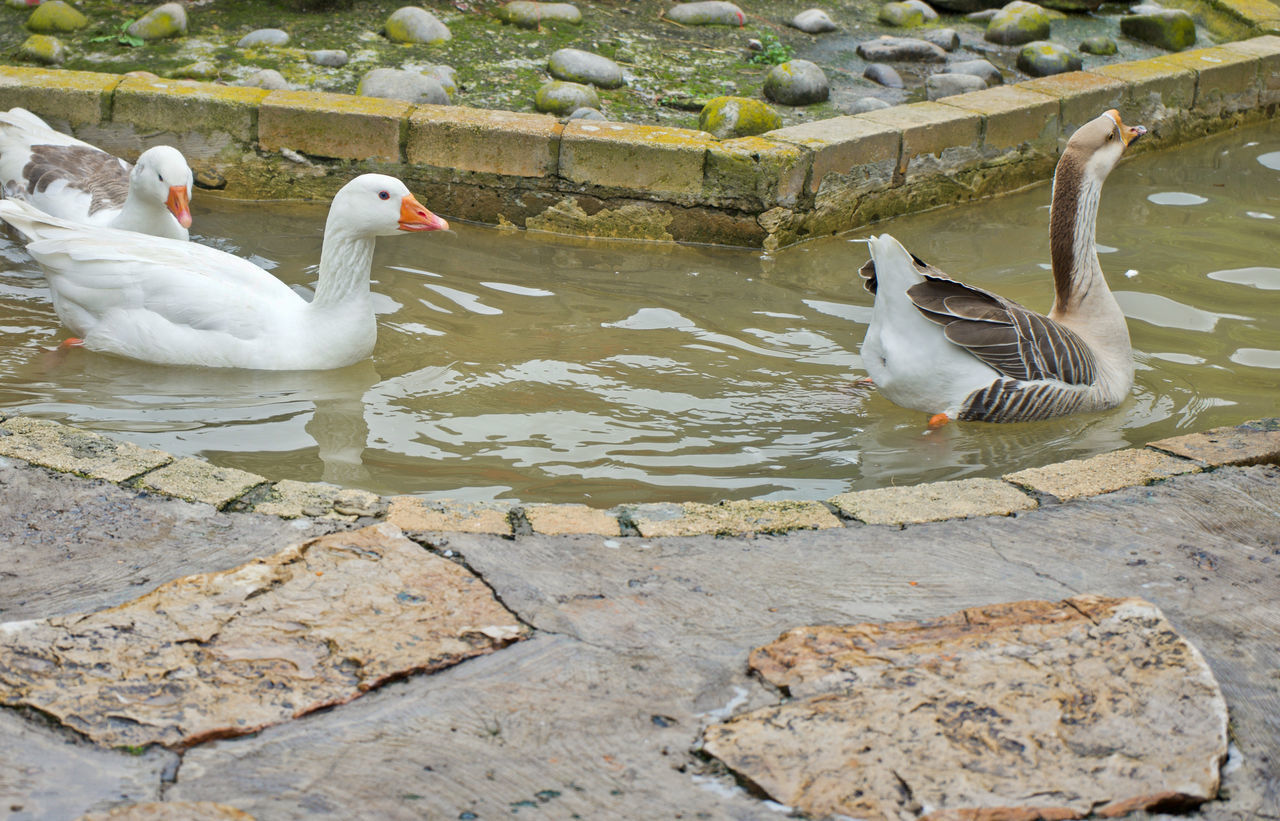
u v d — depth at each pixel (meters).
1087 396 4.79
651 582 3.00
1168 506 3.47
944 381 4.67
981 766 2.35
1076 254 5.13
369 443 4.26
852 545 3.22
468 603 2.85
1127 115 8.99
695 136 7.14
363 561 2.99
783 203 7.00
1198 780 2.35
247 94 7.36
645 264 6.67
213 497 3.26
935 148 7.74
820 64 9.52
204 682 2.50
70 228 4.99
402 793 2.25
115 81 7.42
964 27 11.01
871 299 6.18
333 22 9.38
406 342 5.30
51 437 3.51
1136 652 2.71
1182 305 6.08
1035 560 3.17
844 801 2.26
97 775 2.24
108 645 2.58
